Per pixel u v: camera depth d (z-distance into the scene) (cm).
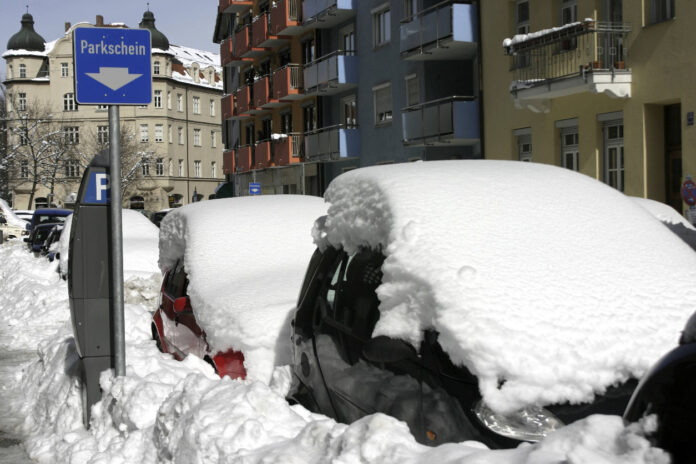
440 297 326
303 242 705
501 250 354
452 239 358
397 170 426
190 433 384
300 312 476
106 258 623
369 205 405
